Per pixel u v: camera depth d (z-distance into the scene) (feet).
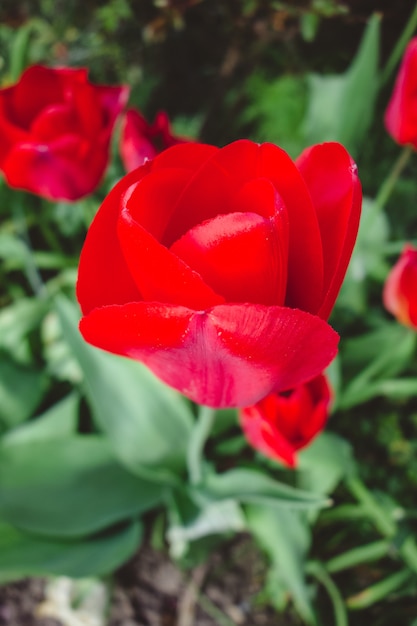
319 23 2.60
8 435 1.94
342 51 2.72
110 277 1.08
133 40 2.67
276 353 1.05
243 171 1.06
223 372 1.10
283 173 1.05
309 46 2.71
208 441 2.01
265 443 1.47
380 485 2.07
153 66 2.76
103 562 1.78
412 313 1.62
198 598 2.03
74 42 2.59
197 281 0.99
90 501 1.80
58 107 1.50
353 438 2.14
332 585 1.92
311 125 2.23
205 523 1.85
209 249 1.01
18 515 1.72
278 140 2.56
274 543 1.81
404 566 1.99
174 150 1.07
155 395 1.80
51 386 2.12
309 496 1.53
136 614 2.02
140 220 1.05
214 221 1.01
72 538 1.84
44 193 1.59
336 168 1.09
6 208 2.24
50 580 2.07
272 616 2.00
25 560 1.71
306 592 1.77
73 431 1.96
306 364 1.08
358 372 2.00
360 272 2.10
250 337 1.02
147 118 2.81
